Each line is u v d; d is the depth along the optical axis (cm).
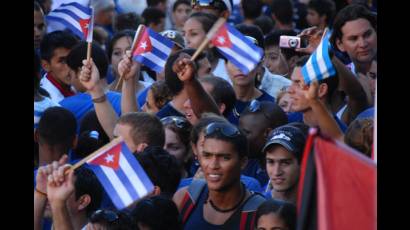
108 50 1994
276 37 1948
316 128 811
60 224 1030
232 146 1172
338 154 806
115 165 1027
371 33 1620
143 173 1024
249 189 1286
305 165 817
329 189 801
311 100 1284
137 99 1720
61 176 1026
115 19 2509
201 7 1903
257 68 1662
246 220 1176
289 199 1270
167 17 2758
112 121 1480
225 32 1180
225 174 1173
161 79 1844
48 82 1812
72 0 2048
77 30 1738
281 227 1118
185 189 1229
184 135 1399
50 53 1797
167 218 1128
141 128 1315
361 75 1631
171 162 1230
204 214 1201
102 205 1272
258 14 2500
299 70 1438
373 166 802
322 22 2500
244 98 1669
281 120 1444
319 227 792
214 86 1512
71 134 1395
